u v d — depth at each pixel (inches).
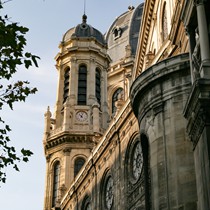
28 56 686.5
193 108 924.6
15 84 765.3
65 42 2901.1
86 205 1957.4
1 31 673.6
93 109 2645.2
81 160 2529.5
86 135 2559.1
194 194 1002.7
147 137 1176.2
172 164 1064.2
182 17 1066.1
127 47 3447.3
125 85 3339.1
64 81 2817.4
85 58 2827.3
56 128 2647.6
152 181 1106.1
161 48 1566.2
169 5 1637.6
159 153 1103.6
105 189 1777.8
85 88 2768.2
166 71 1144.2
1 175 752.3
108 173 1752.0
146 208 1210.6
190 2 1000.9
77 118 2628.0
